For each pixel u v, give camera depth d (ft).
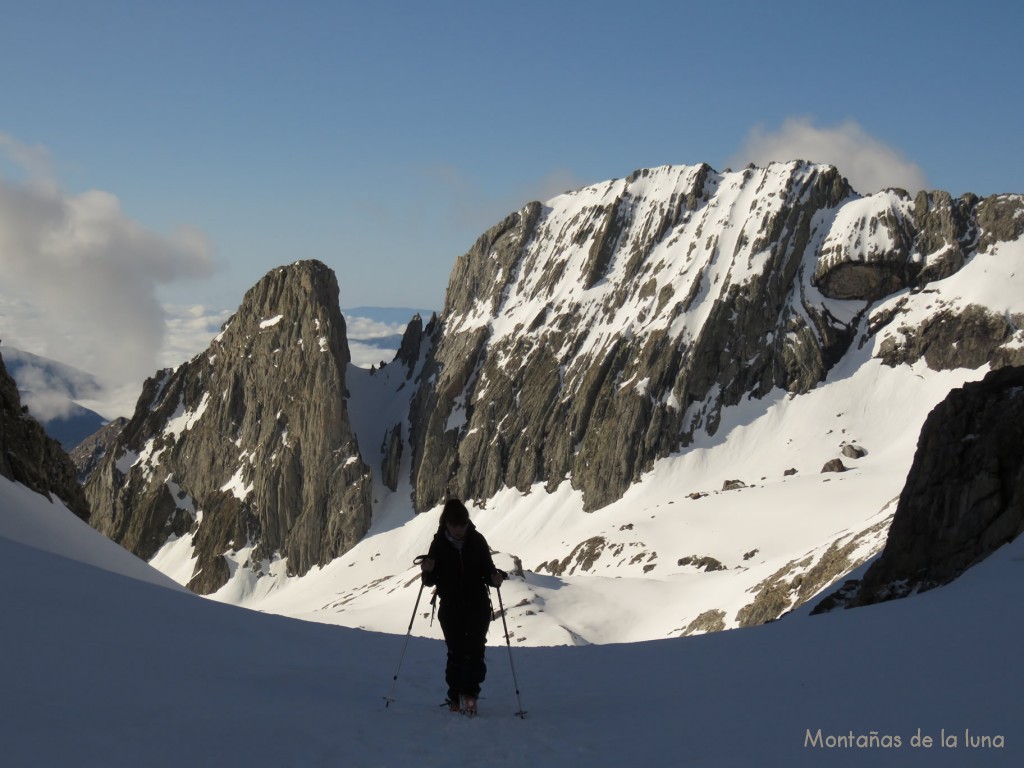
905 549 107.24
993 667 43.86
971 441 103.86
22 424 173.88
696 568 525.34
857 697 42.78
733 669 57.16
